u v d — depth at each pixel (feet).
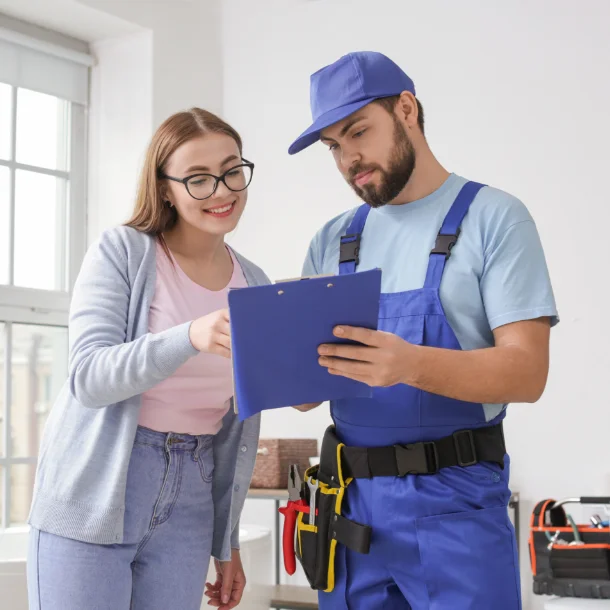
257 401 4.51
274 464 11.42
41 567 5.32
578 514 10.63
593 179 10.87
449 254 5.34
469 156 11.64
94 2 11.60
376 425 5.34
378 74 5.56
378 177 5.55
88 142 12.53
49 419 5.70
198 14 13.24
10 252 11.52
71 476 5.30
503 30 11.54
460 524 5.11
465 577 5.04
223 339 4.73
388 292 5.54
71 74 12.32
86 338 5.26
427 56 12.02
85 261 5.65
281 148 13.03
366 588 5.40
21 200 11.71
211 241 5.90
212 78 13.35
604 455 10.55
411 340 5.30
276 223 12.98
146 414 5.49
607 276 10.70
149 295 5.58
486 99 11.59
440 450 5.21
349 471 5.41
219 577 6.38
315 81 5.73
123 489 5.24
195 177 5.59
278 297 4.24
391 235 5.67
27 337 11.68
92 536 5.16
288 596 10.44
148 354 4.92
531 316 5.15
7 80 11.44
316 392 4.69
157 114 12.25
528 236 5.28
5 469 11.32
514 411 11.10
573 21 11.11
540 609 10.67
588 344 10.74
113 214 12.23
